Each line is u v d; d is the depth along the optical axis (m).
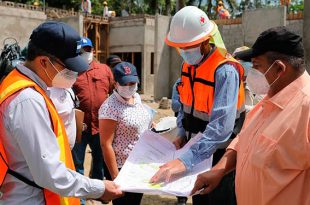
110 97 3.53
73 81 2.17
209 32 2.72
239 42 14.49
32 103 1.94
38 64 2.07
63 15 23.88
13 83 2.00
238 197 2.22
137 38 22.44
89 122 4.89
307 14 9.32
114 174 3.42
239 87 2.79
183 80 2.97
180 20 2.74
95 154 4.98
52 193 2.08
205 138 2.56
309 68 9.21
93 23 23.11
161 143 2.75
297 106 1.89
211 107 2.78
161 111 13.73
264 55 2.03
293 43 1.96
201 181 2.34
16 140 1.94
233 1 30.06
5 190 2.01
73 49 2.07
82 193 2.10
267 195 1.96
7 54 3.41
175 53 16.42
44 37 2.03
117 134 3.47
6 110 1.94
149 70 22.50
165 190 2.22
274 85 2.06
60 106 3.22
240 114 2.93
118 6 37.47
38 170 1.94
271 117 2.03
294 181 1.90
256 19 13.66
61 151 2.10
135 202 3.48
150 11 34.22
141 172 2.47
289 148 1.87
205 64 2.76
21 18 21.42
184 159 2.46
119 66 3.46
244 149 2.19
